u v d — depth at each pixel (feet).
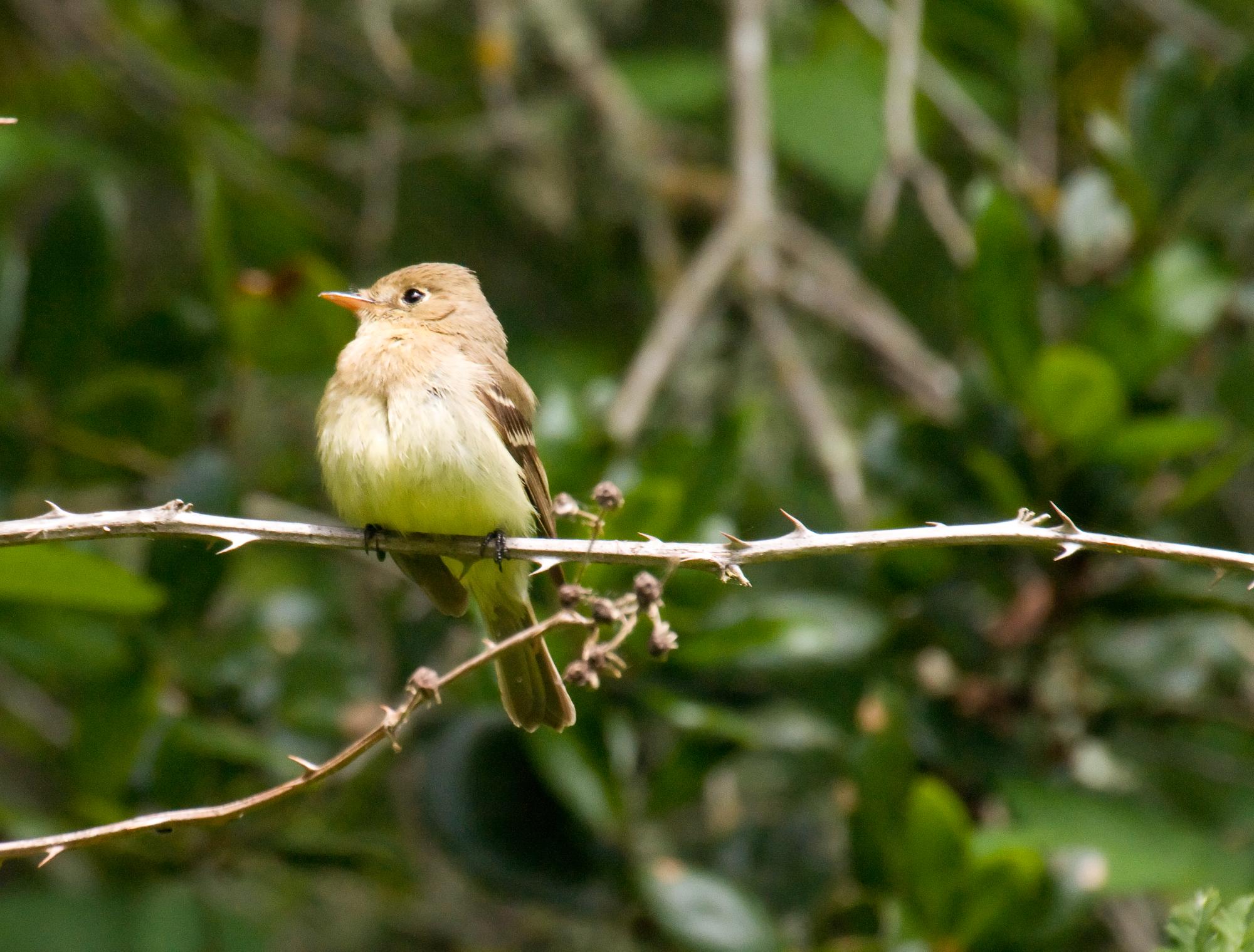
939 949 30.27
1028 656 34.76
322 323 37.27
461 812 33.47
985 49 49.06
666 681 33.42
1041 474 34.96
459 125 51.60
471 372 29.30
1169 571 35.09
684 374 47.39
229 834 34.09
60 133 43.14
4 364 37.58
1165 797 36.83
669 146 54.49
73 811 33.09
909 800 31.32
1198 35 46.70
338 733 36.70
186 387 38.73
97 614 33.24
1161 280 34.71
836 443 39.83
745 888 34.09
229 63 55.16
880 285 49.47
